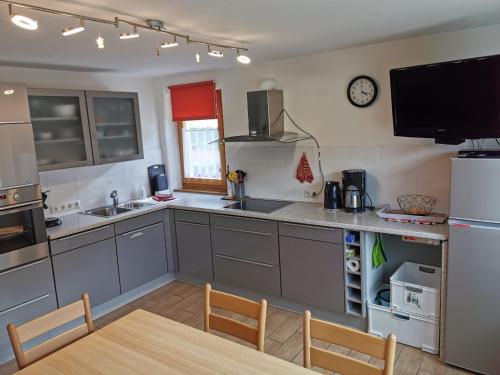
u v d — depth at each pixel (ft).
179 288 13.89
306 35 9.17
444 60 9.82
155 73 14.29
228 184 14.39
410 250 11.03
